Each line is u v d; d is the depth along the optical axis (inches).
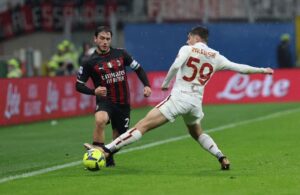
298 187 1091.3
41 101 2503.7
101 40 1294.3
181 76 1233.4
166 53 3314.5
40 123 2413.9
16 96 2381.9
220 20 3639.3
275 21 3644.2
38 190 1102.4
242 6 3686.0
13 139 1952.5
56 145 1787.6
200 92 1236.5
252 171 1255.5
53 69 3115.2
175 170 1289.4
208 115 2549.2
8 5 3821.4
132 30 3307.1
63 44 3127.5
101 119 1279.5
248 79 3110.2
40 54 3518.7
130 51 3307.1
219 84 3115.2
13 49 3754.9
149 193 1058.1
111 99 1309.1
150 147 1663.4
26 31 3713.1
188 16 3631.9
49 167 1373.0
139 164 1379.2
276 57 3314.5
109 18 3678.6
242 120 2333.9
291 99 3090.6
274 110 2691.9
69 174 1263.5
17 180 1208.2
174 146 1676.9
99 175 1238.3
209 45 3334.2
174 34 3312.0
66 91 2632.9
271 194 1039.6
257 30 3316.9
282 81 3100.4
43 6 3671.3
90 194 1058.7
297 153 1498.5
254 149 1585.9
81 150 1665.8
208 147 1282.0
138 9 3690.9
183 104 1224.2
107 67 1302.9
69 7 3666.3
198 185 1118.4
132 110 2871.6
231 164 1355.8
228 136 1878.7
